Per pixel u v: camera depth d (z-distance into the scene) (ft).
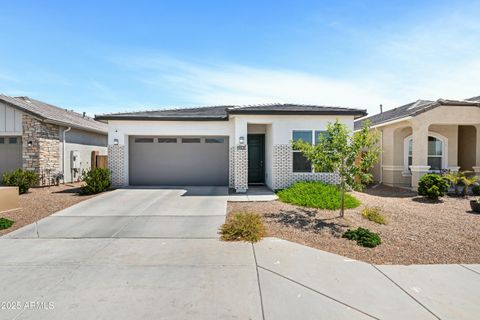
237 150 37.27
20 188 36.24
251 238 18.67
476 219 25.08
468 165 46.37
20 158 45.29
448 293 12.16
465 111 40.19
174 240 18.80
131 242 18.39
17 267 14.43
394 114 52.49
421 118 40.09
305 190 32.45
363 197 35.29
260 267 14.60
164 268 14.35
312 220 23.29
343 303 11.27
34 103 53.06
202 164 44.21
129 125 41.57
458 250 17.53
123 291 12.00
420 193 34.53
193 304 11.04
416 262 15.66
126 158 42.14
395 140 46.42
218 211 26.48
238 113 36.47
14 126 43.91
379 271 14.37
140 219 23.88
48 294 11.74
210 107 52.65
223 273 13.84
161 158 44.04
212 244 18.02
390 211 27.63
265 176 44.34
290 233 20.20
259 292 12.05
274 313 10.52
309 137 37.91
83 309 10.63
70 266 14.56
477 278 13.66
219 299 11.44
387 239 19.38
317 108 38.91
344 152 22.80
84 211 26.53
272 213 25.39
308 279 13.33
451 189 39.91
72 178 50.52
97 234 20.06
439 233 20.89
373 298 11.68
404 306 11.10
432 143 46.01
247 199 31.91
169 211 26.53
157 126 41.83
